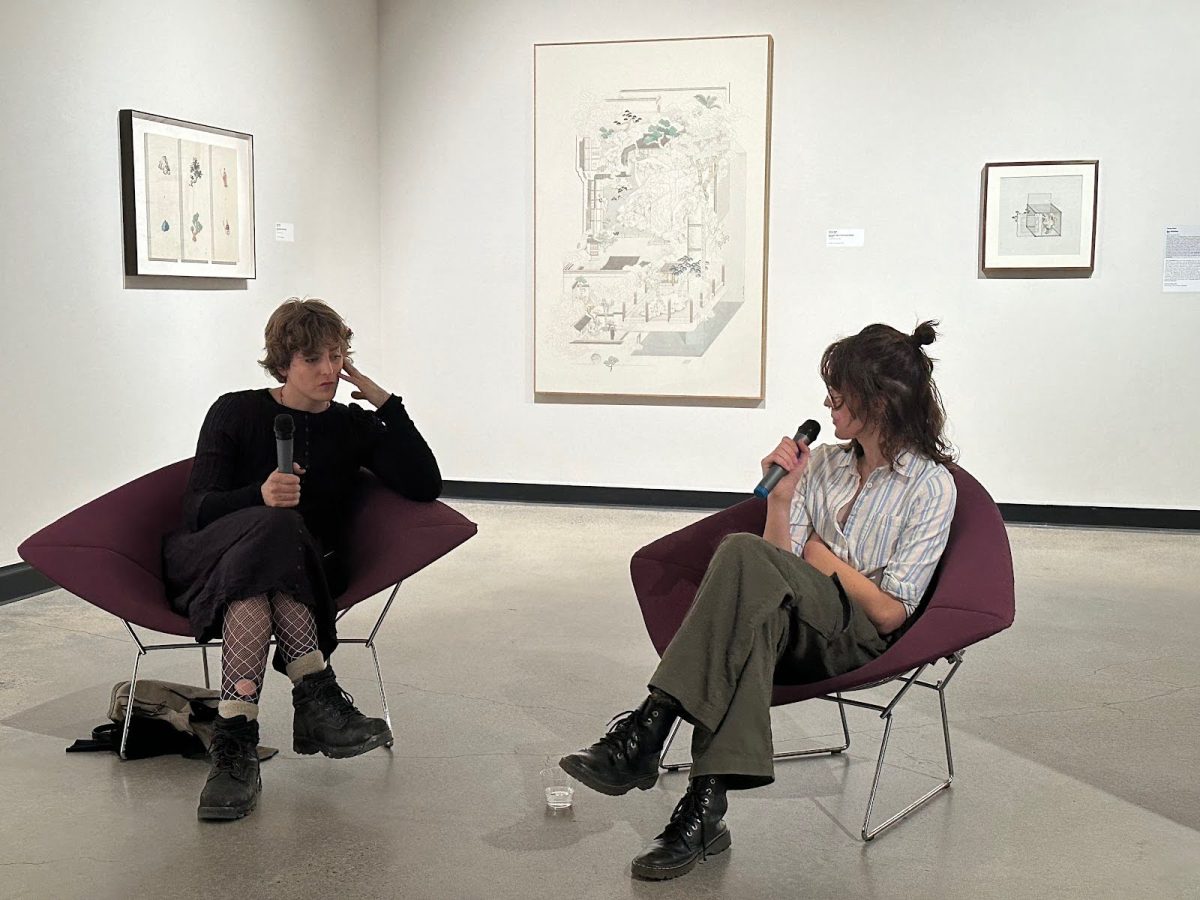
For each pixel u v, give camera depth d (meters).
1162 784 3.04
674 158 7.09
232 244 6.20
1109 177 6.68
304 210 6.90
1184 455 6.74
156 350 5.71
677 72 7.04
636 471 7.39
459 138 7.47
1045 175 6.71
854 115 6.91
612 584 5.30
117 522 3.18
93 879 2.45
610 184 7.20
